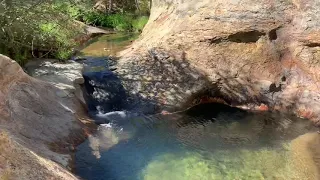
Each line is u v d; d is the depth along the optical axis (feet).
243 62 34.12
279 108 32.55
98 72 36.52
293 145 25.94
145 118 31.60
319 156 23.34
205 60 35.22
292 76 32.55
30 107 25.14
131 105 33.30
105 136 27.96
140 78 35.76
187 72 35.29
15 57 36.40
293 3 32.48
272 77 33.12
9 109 23.06
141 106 33.09
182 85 34.47
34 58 40.06
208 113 32.73
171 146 26.86
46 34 40.52
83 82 33.99
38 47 41.24
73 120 27.81
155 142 27.48
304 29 31.63
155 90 34.30
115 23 71.51
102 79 35.24
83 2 53.62
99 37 59.47
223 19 34.86
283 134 28.35
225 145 26.89
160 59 37.81
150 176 22.75
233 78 34.06
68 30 47.26
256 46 33.99
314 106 30.48
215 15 35.42
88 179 22.11
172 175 22.80
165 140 27.81
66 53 42.11
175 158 25.11
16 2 36.55
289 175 21.66
